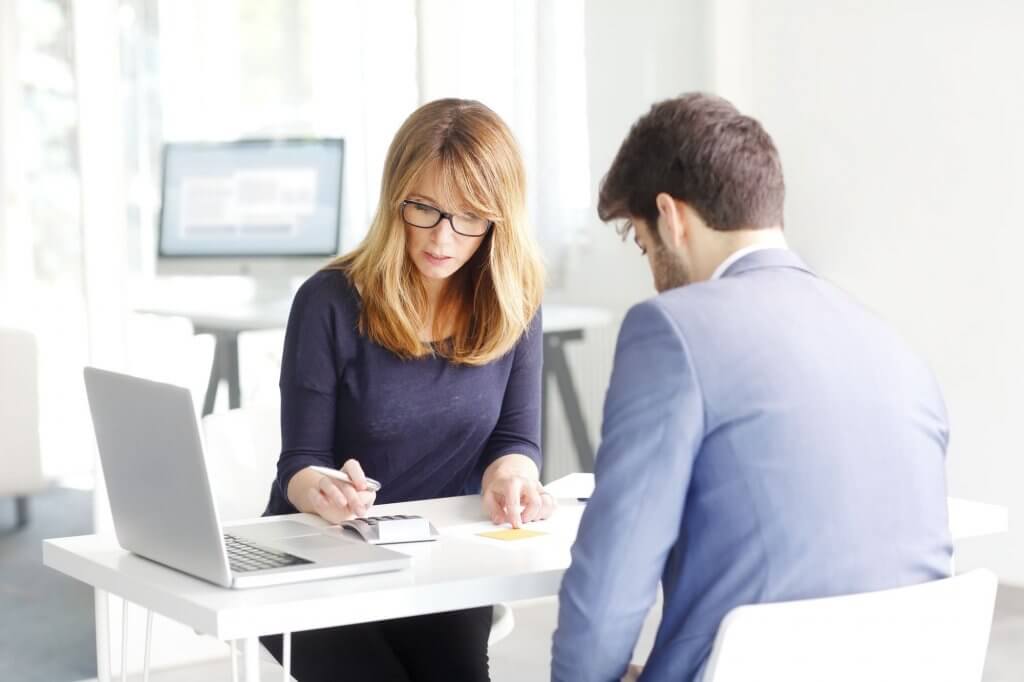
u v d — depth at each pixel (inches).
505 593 75.7
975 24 190.7
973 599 67.5
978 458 195.2
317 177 164.1
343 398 104.0
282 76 161.5
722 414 65.5
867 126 202.5
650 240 75.4
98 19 150.6
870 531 66.7
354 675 95.3
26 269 149.1
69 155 150.9
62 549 84.2
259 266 161.6
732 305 67.7
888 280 202.4
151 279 155.6
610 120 187.3
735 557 65.9
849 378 67.8
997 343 191.9
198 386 159.0
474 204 98.8
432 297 104.0
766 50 210.7
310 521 90.9
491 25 175.3
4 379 148.8
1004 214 189.8
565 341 184.7
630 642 68.1
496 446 108.7
